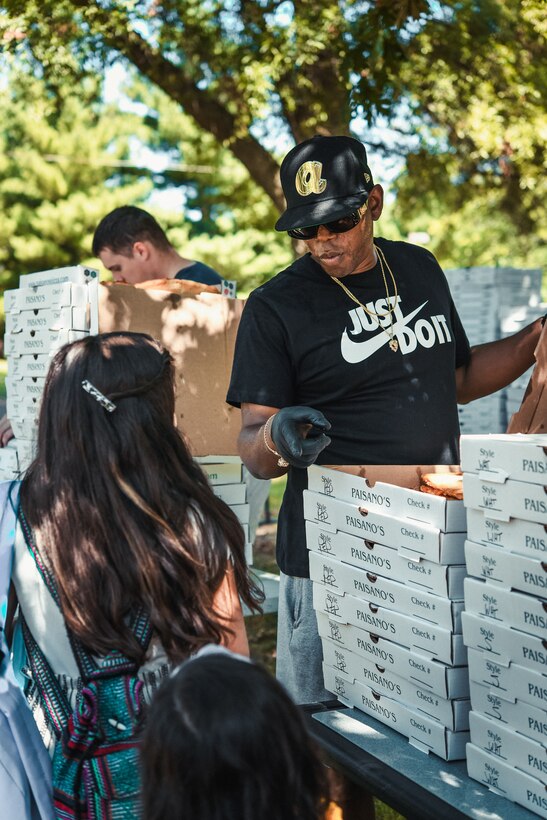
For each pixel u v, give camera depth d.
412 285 2.47
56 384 1.53
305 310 2.35
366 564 1.95
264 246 21.14
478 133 7.53
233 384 2.36
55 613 1.49
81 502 1.46
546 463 1.48
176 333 3.23
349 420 2.37
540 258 22.11
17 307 3.23
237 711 1.14
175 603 1.48
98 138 20.77
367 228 2.34
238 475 3.39
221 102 8.23
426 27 6.77
